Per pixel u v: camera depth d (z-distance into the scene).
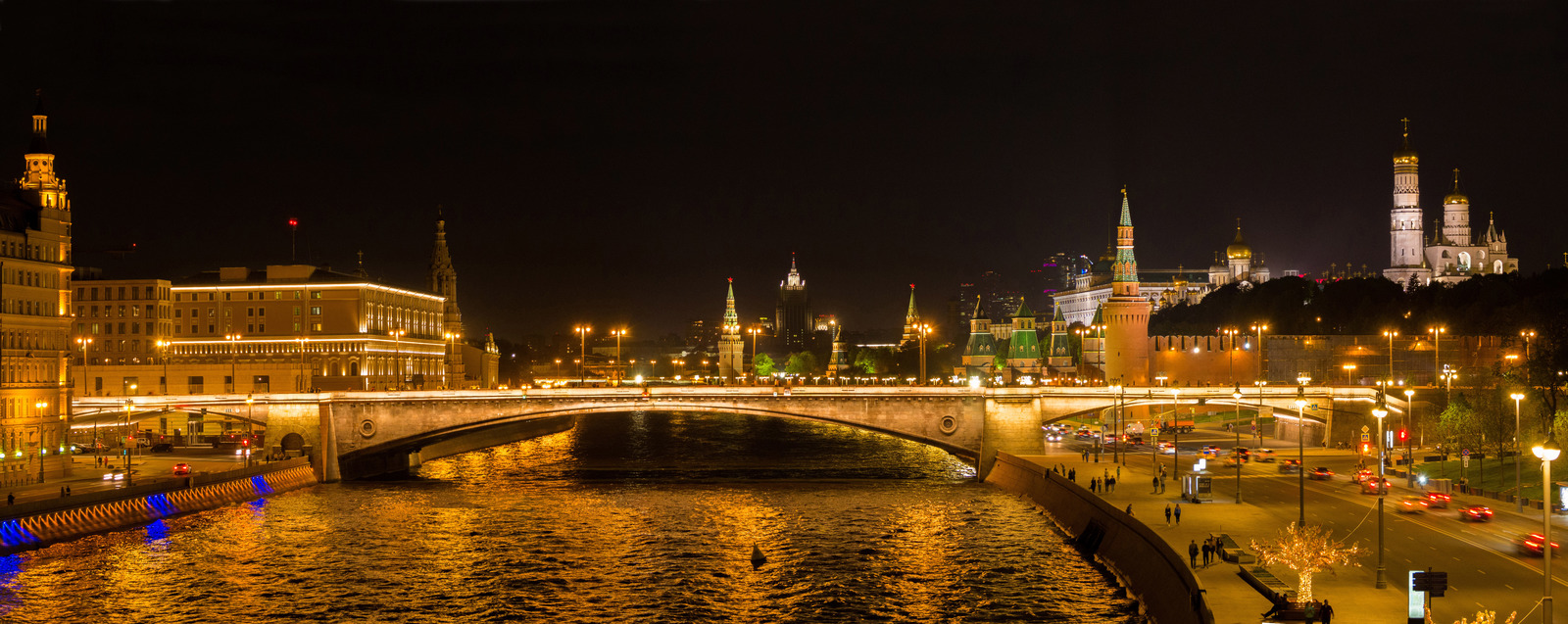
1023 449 199.12
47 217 193.12
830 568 125.25
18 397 179.88
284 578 121.12
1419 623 75.88
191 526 149.00
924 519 155.00
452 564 127.75
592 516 159.12
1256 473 169.25
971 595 113.00
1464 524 117.62
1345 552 90.75
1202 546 101.94
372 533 145.75
